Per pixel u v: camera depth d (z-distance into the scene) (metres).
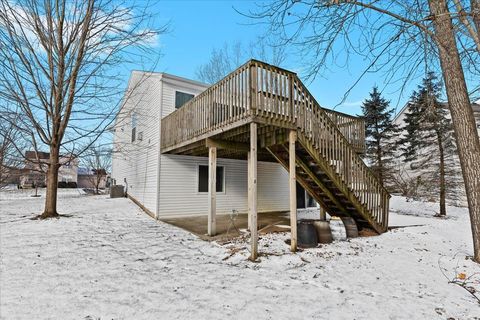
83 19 8.31
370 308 3.19
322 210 8.32
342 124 8.02
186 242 6.18
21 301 3.10
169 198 9.68
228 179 11.05
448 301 3.47
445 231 8.31
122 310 3.00
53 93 8.27
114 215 9.45
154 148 10.21
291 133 5.59
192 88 10.87
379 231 7.23
